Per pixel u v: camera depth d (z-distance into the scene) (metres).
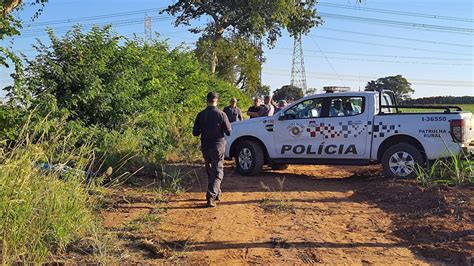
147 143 11.91
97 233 5.91
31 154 5.56
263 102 14.79
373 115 10.26
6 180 5.09
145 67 13.49
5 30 9.84
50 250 5.39
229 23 42.66
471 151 9.48
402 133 9.88
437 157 9.56
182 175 10.48
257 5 39.41
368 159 10.30
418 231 6.48
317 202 8.45
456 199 7.78
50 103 10.15
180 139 14.20
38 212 5.34
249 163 11.35
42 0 13.44
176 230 6.68
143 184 9.48
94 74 11.41
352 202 8.48
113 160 9.54
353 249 5.93
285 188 9.73
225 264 5.40
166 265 5.34
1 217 4.92
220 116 8.28
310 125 10.82
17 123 9.59
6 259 4.79
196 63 20.00
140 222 6.96
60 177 6.21
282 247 6.00
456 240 6.01
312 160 10.86
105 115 11.75
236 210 7.86
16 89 9.95
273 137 11.22
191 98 17.73
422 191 8.41
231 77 45.72
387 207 8.02
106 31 11.99
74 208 5.78
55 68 10.73
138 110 12.50
